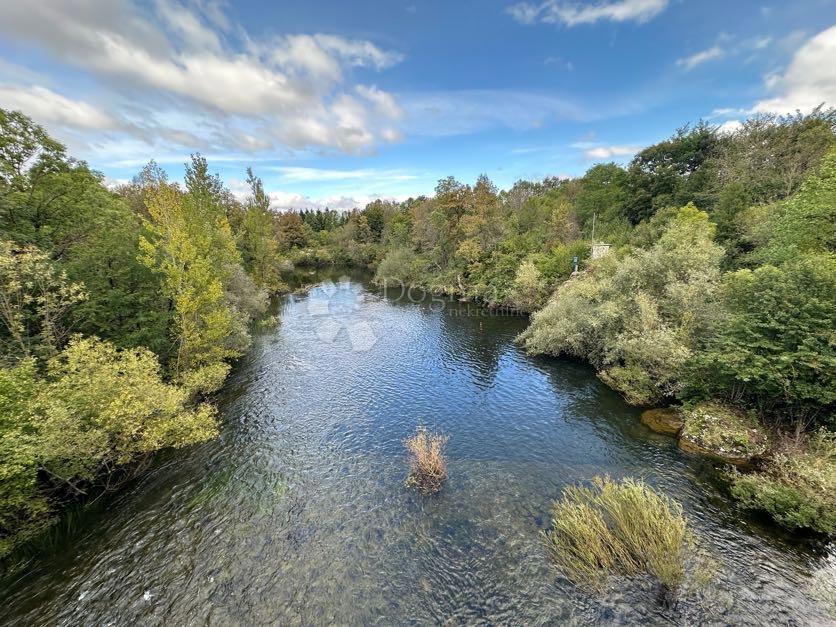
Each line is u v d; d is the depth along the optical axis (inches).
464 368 951.6
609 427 645.3
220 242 1268.5
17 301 520.7
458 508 462.6
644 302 754.2
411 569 376.2
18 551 401.7
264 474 538.6
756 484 439.5
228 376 908.0
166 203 734.5
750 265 942.4
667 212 1460.4
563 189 3405.5
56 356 512.1
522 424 669.3
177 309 738.2
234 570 380.2
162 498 488.7
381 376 904.3
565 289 1183.6
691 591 332.5
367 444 615.5
